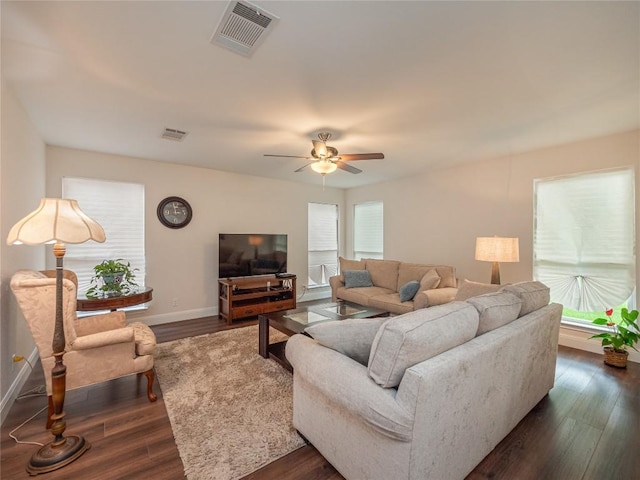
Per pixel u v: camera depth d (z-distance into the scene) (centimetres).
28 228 154
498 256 320
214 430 186
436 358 129
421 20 152
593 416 202
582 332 326
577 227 336
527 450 169
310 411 167
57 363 170
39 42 167
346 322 166
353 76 203
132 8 143
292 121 277
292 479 149
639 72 199
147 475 151
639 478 150
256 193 515
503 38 165
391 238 545
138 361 218
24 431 186
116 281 322
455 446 136
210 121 276
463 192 436
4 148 202
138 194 404
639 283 294
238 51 176
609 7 143
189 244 445
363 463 133
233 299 423
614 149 308
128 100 236
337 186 616
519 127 292
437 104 244
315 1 139
